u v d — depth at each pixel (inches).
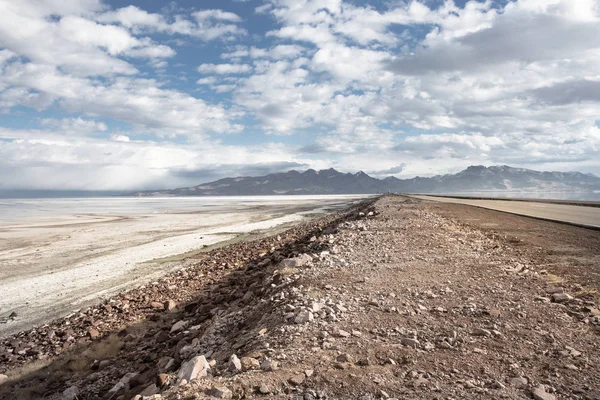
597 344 254.4
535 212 1549.0
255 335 310.7
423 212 1421.0
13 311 813.2
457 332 275.4
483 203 2475.4
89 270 1171.3
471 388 195.5
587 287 392.8
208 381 211.2
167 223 2790.4
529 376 210.2
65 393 417.1
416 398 184.9
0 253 1539.1
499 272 457.7
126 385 387.5
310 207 4773.6
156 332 589.6
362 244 695.7
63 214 4325.8
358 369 217.5
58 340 622.8
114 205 7637.8
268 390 195.5
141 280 1005.8
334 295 371.2
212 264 1103.0
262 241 1471.5
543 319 299.6
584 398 187.6
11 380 487.8
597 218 1238.9
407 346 253.3
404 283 410.9
